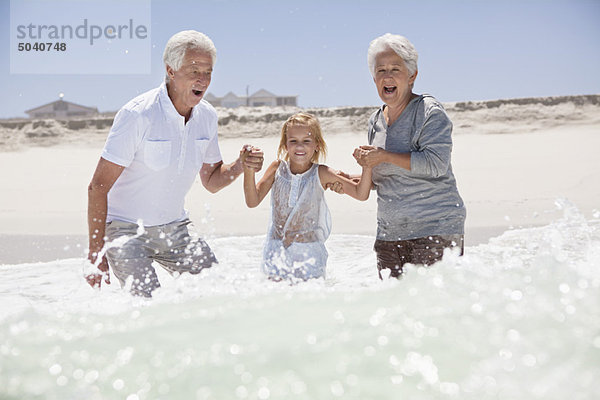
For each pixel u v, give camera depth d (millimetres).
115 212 3311
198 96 3299
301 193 3645
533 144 29344
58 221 10789
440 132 3383
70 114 80250
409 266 1880
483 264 1891
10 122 40969
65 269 4945
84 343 1439
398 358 1219
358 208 11219
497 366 1157
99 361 1317
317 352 1278
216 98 83438
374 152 3328
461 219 3492
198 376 1210
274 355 1275
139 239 3332
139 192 3283
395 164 3334
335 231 8023
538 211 10109
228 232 8305
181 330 1489
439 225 3434
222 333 1449
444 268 1819
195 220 9961
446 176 3500
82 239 8086
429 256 3416
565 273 1720
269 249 3643
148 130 3207
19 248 7074
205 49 3271
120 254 3205
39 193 17109
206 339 1403
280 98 84000
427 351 1238
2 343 1453
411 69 3482
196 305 1765
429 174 3363
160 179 3277
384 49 3459
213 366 1247
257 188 3756
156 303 1865
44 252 6711
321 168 3744
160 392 1172
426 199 3455
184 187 3422
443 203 3457
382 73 3473
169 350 1351
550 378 1107
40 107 80125
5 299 3592
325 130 41625
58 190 17844
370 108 43000
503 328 1320
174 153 3287
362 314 1507
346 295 1747
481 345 1246
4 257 6281
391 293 1695
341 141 37188
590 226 4844
